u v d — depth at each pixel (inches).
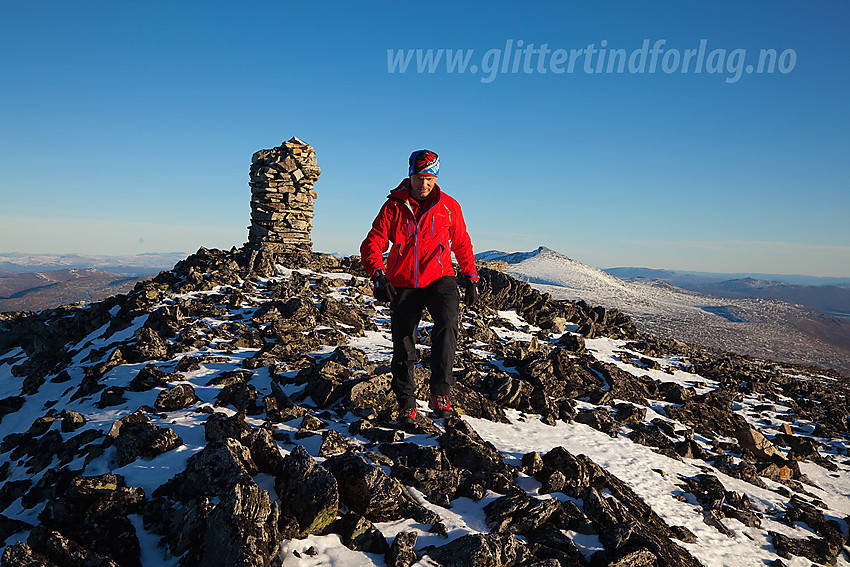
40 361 621.9
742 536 246.1
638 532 193.6
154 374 348.8
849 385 901.8
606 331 842.2
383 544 158.6
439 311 236.5
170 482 177.3
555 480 224.5
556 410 378.9
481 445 252.1
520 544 167.9
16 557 141.5
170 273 812.6
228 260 839.7
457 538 169.2
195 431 237.3
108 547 151.6
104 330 619.8
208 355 429.4
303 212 987.3
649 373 641.6
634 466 300.8
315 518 157.1
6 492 231.6
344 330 566.6
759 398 643.5
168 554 150.6
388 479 179.5
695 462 352.8
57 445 264.7
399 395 256.1
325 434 219.5
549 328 781.9
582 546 185.0
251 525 139.9
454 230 238.8
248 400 280.2
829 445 504.7
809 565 237.6
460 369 420.5
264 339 497.0
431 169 223.5
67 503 167.6
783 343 2378.2
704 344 1942.7
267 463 183.0
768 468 372.5
